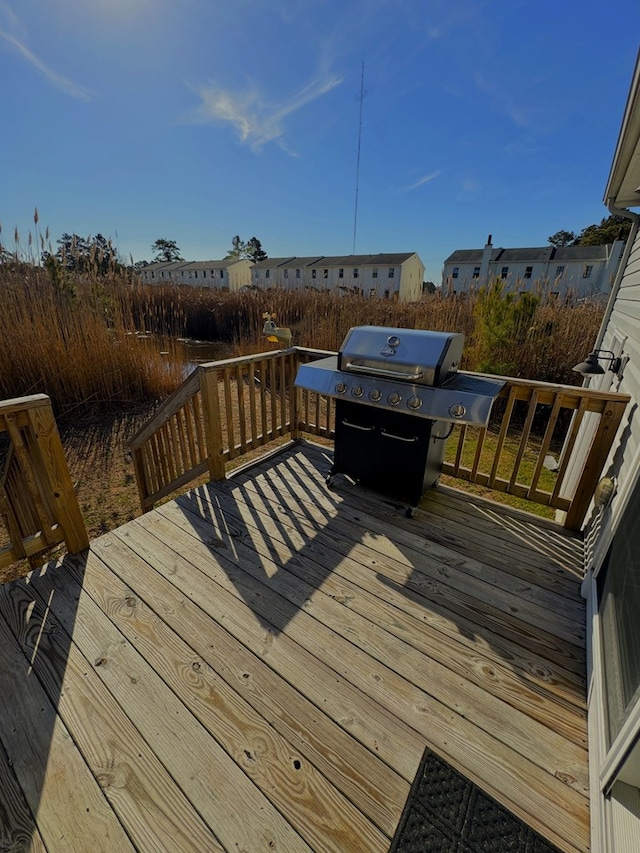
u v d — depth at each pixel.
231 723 1.24
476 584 1.83
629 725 0.91
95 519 3.21
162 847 0.96
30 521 2.81
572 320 5.61
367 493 2.62
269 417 5.54
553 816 1.02
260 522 2.30
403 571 1.91
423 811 1.03
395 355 2.10
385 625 1.60
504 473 3.75
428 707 1.29
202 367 2.52
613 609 1.29
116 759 1.14
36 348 4.98
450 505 2.49
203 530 2.22
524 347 5.50
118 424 5.24
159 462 3.22
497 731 1.23
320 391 2.30
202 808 1.04
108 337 5.68
